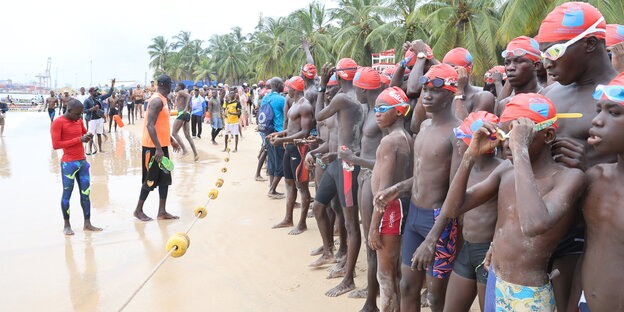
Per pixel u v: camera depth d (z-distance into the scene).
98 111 15.22
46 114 39.50
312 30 47.56
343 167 4.84
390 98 3.63
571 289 2.49
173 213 8.07
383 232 3.63
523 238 2.38
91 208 8.45
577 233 2.65
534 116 2.31
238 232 6.97
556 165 2.37
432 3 27.14
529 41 3.80
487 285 2.64
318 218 5.58
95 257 5.99
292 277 5.29
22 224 7.45
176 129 13.75
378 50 35.12
